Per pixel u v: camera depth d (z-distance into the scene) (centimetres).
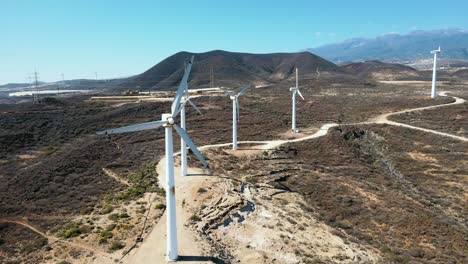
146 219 4081
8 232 4103
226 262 3366
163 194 4866
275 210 4700
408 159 7738
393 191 6000
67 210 4694
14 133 8962
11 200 5159
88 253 3388
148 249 3434
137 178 5747
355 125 9825
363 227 4656
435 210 5381
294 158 7250
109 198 4947
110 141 9100
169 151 3111
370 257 3766
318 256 3666
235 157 6975
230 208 4484
